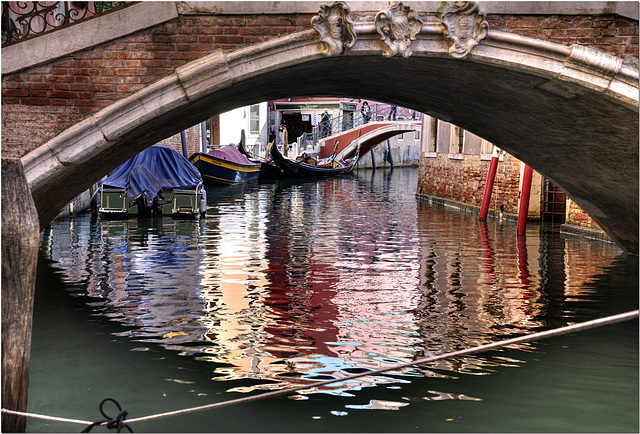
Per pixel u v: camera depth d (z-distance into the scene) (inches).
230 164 983.6
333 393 183.5
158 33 220.5
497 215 577.3
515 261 363.9
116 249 410.3
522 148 360.5
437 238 453.1
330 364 205.0
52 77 220.5
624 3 223.3
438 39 224.5
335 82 323.0
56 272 337.1
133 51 220.8
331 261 367.9
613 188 336.8
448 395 182.9
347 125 1430.9
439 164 727.7
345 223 542.3
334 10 216.2
